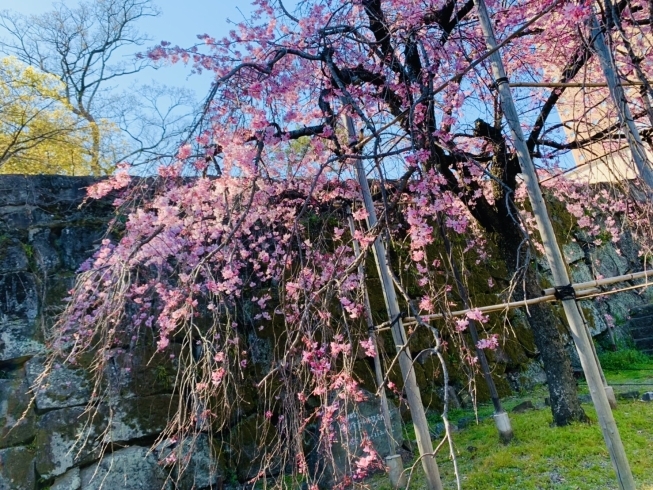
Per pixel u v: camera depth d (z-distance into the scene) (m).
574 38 3.64
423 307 3.29
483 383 6.15
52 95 9.27
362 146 3.12
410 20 3.56
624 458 2.21
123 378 4.11
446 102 3.93
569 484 3.15
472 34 3.96
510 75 4.78
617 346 7.98
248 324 4.85
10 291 4.05
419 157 2.78
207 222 3.43
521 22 4.06
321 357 3.03
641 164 2.43
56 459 3.71
